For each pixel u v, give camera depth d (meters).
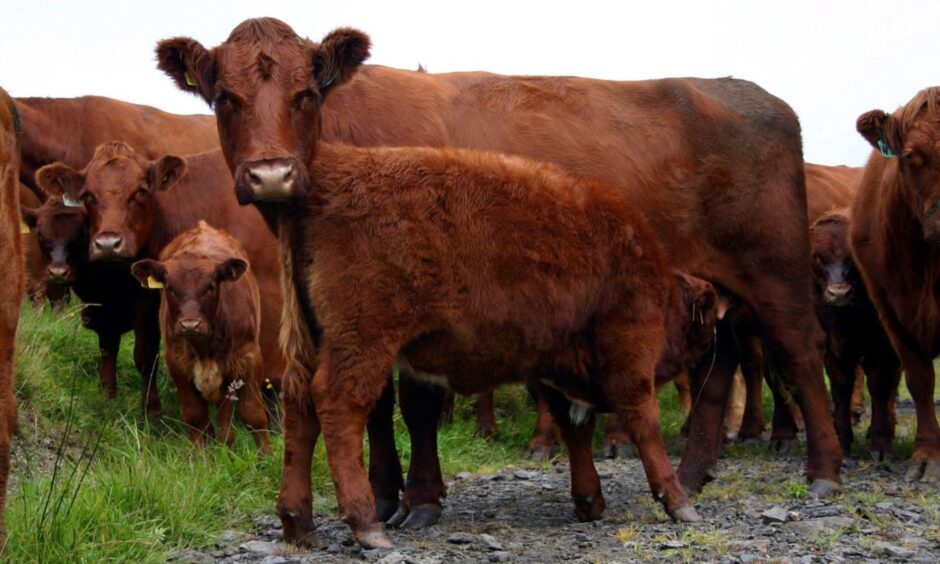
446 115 6.94
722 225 7.20
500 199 6.16
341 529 6.35
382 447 6.54
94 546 5.88
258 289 8.02
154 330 8.15
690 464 6.97
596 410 6.49
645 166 7.12
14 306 5.64
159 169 8.24
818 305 8.27
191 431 7.50
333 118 6.72
